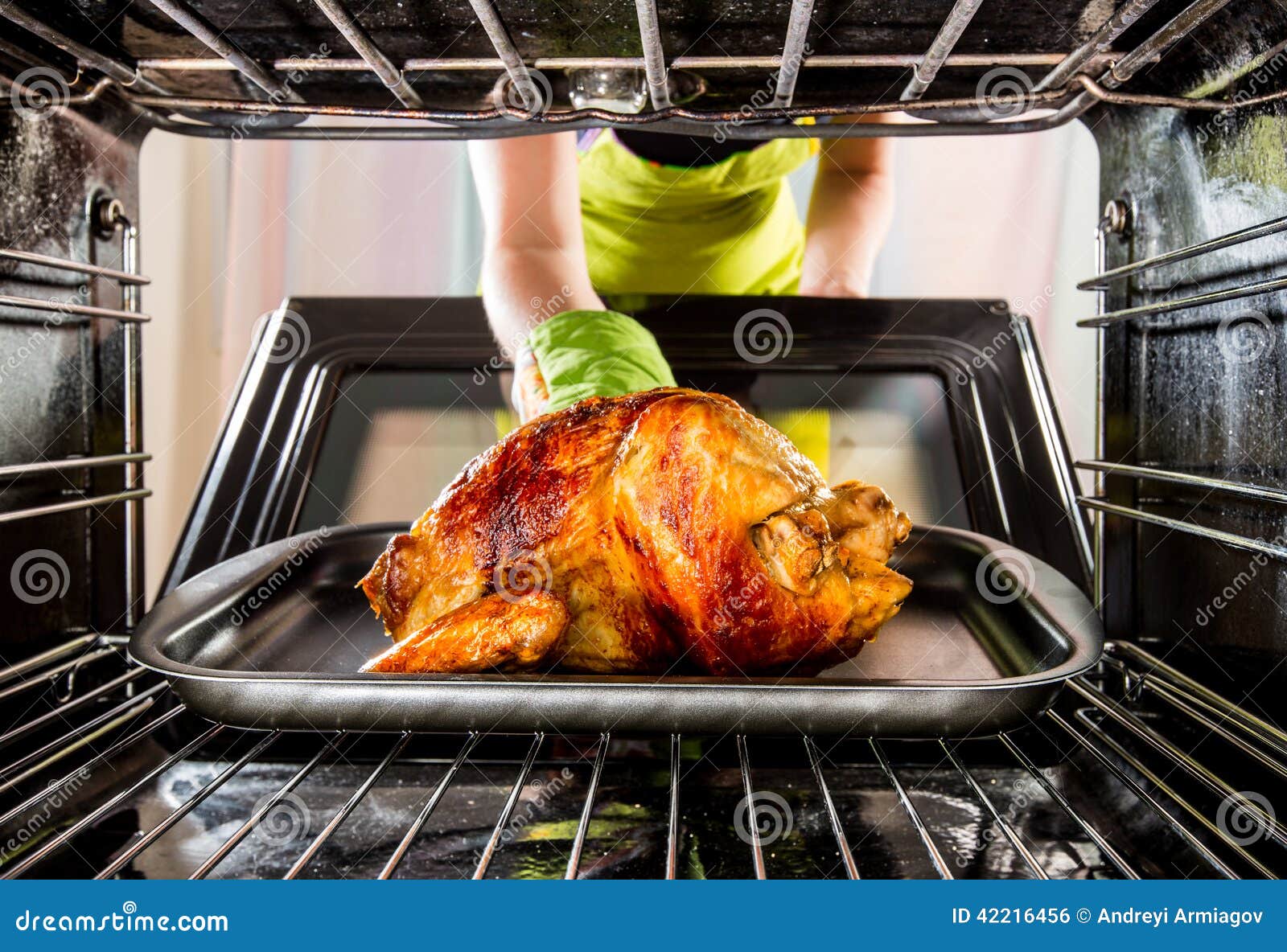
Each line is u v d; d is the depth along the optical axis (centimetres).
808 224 242
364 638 123
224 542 140
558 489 100
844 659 103
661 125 113
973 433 154
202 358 299
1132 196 120
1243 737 96
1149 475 105
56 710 93
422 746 96
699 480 95
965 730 83
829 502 102
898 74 108
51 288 110
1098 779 90
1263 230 83
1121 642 118
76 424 116
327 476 154
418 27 96
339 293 300
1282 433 94
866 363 162
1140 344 120
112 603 121
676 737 84
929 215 300
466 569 102
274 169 294
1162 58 100
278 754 95
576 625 101
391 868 67
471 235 302
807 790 88
